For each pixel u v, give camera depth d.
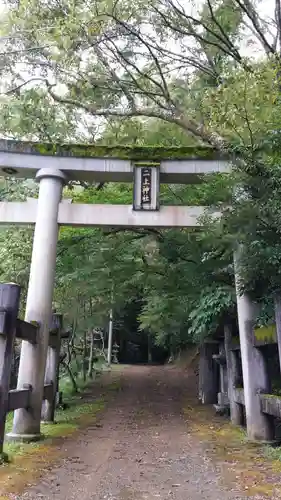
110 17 7.34
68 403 11.23
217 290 7.29
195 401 11.98
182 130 8.66
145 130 9.27
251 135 4.65
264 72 4.80
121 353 31.20
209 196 5.89
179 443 6.00
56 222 6.92
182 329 12.20
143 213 6.94
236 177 4.90
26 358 6.18
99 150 7.09
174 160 7.09
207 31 7.87
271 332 5.36
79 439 6.18
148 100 9.19
